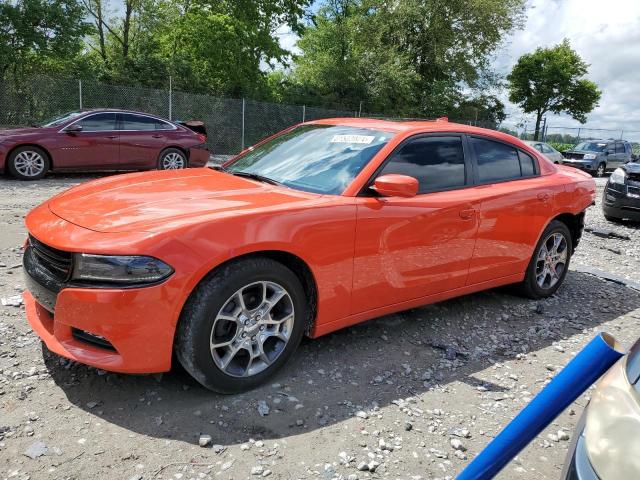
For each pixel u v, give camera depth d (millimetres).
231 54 26391
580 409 3055
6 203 7488
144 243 2463
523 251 4461
